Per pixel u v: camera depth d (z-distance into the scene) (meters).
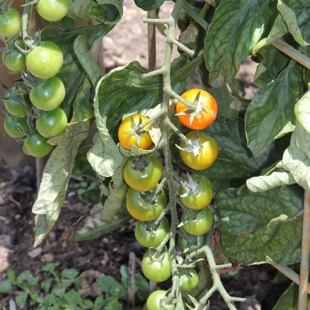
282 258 0.54
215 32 0.47
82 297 0.75
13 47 0.47
